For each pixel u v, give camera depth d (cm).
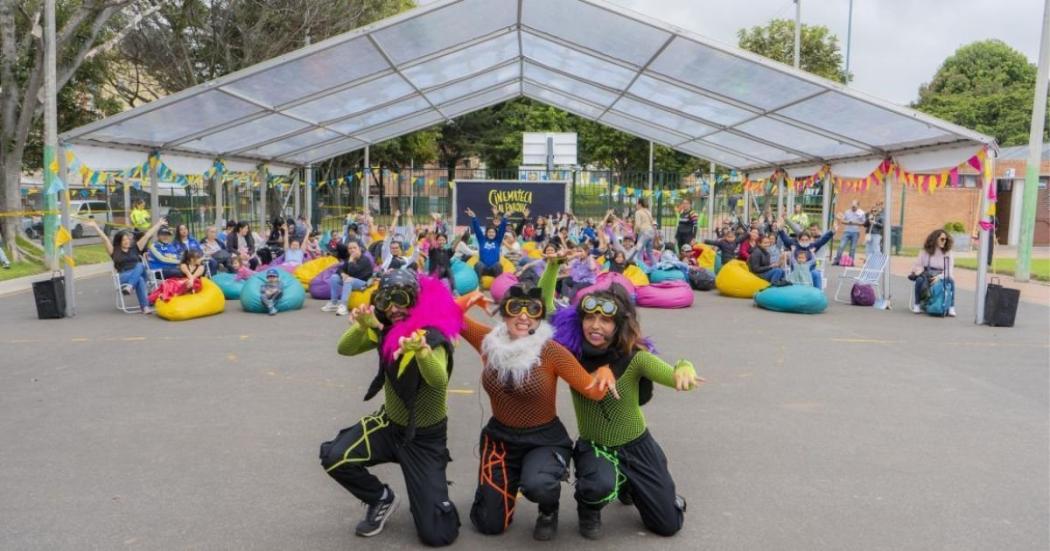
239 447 565
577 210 2966
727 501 471
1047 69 1677
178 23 2583
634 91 1691
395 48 1337
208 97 1243
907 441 592
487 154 4706
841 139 1405
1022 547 409
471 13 1257
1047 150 2927
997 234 2977
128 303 1316
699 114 1691
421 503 397
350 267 1200
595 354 401
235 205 2625
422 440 400
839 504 467
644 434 416
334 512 452
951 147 1206
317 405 679
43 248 1994
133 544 407
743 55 1160
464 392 732
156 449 559
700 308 1315
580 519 417
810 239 1388
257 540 413
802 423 638
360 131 2117
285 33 2738
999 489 494
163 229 1337
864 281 1400
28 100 1809
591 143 4209
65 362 848
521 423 404
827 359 891
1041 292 1569
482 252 1511
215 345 948
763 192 2889
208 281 1208
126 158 1391
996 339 1031
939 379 796
